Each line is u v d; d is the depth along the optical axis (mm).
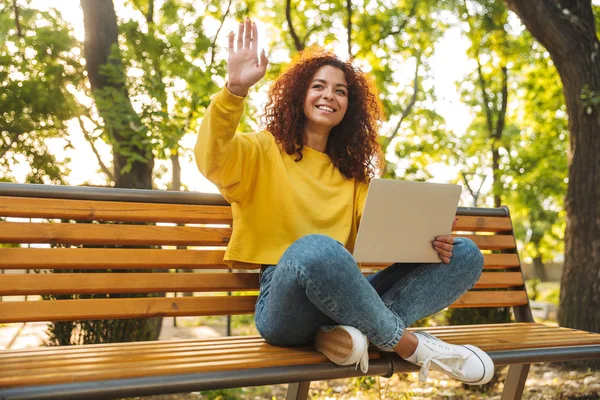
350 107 2443
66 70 7242
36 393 1497
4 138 7172
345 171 2357
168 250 2328
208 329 8797
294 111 2283
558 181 10922
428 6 8578
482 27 9039
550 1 5770
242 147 2092
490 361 1983
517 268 3051
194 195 2404
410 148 10234
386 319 1883
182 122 6719
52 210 2170
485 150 11742
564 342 2326
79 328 4133
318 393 4387
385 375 1960
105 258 2215
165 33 7434
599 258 5684
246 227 2143
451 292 2160
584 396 4305
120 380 1602
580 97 5727
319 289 1798
